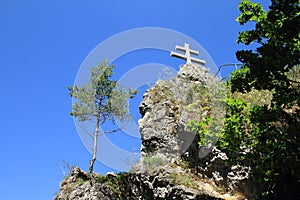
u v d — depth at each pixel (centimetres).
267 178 1109
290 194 1096
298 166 914
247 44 1060
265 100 1469
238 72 1060
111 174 1495
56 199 1479
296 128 902
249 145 1091
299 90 955
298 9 924
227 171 1298
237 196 1234
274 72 912
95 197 1348
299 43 962
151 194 1312
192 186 1245
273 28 1006
